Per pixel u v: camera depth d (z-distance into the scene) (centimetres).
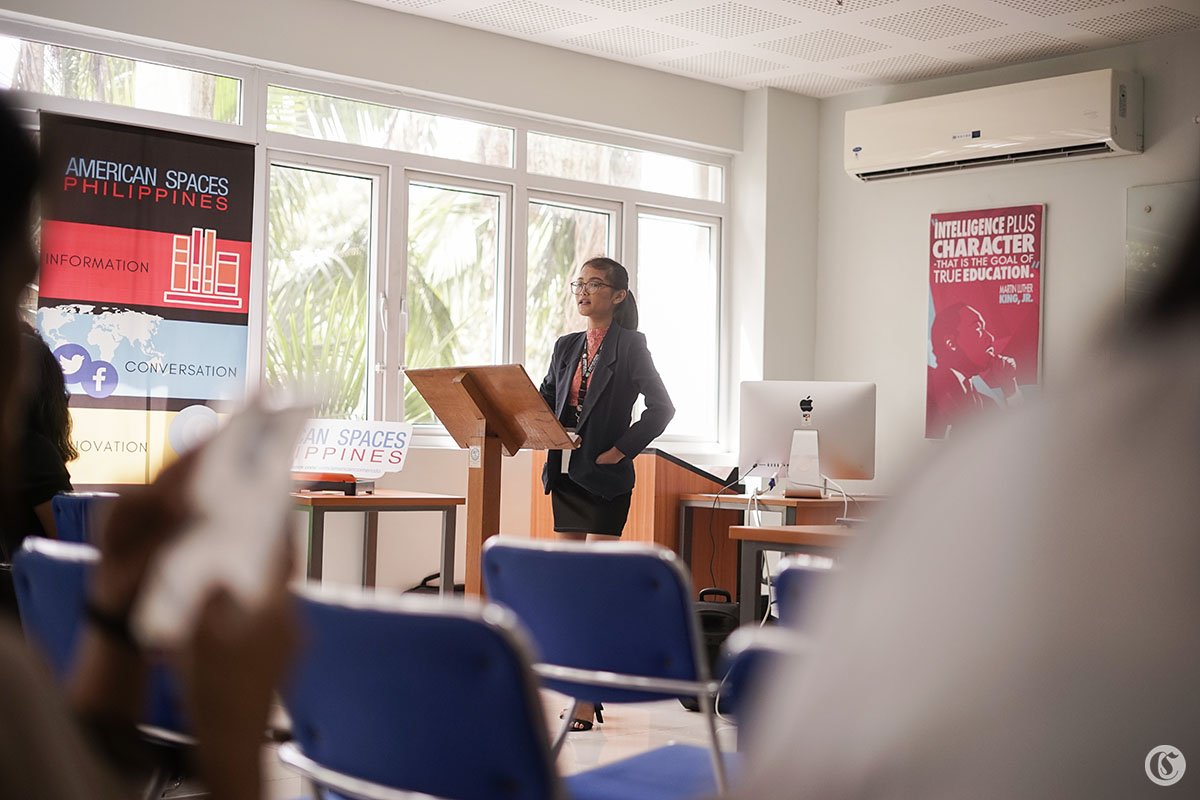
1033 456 33
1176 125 595
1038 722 31
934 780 32
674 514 554
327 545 553
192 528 29
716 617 438
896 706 33
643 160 683
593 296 427
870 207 700
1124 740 31
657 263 694
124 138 512
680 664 205
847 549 37
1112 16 570
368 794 140
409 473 581
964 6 561
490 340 627
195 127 531
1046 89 609
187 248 529
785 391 475
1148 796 30
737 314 711
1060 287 629
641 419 420
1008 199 647
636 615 205
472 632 124
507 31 608
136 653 29
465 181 615
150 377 516
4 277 30
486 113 619
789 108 710
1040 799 31
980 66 656
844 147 698
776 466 476
